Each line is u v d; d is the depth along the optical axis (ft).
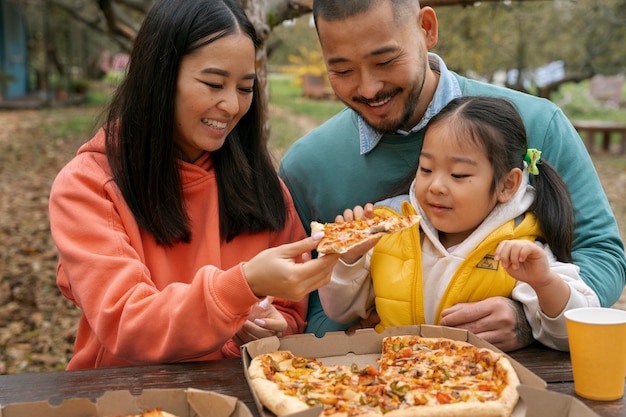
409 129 7.69
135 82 6.57
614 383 5.06
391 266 6.70
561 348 6.09
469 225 6.44
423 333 5.95
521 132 6.53
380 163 7.81
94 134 7.28
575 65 41.22
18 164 38.73
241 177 7.20
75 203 6.51
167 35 6.38
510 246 5.64
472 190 6.26
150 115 6.51
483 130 6.21
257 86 7.27
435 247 6.66
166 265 6.82
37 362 15.12
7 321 17.28
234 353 6.97
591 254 6.95
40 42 82.38
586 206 7.23
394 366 5.48
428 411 4.58
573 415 4.43
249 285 5.56
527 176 6.68
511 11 33.63
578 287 6.06
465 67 32.65
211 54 6.34
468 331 5.77
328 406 4.76
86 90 80.69
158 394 4.69
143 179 6.62
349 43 6.30
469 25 31.22
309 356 5.80
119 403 4.65
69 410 4.59
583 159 7.52
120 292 5.98
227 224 7.15
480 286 6.44
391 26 6.25
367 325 7.15
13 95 75.31
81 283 6.18
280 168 8.50
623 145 44.98
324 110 67.87
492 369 5.28
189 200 7.07
